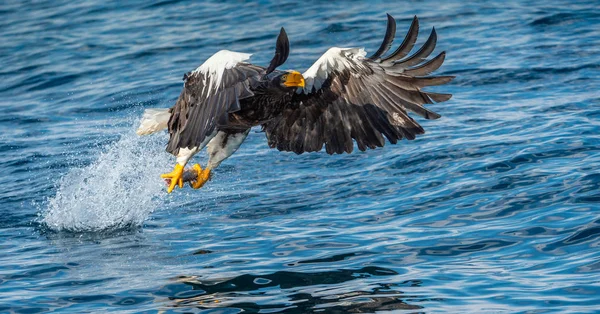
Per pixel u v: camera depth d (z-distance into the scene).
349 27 24.53
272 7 27.20
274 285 10.31
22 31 27.22
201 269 11.08
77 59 24.17
